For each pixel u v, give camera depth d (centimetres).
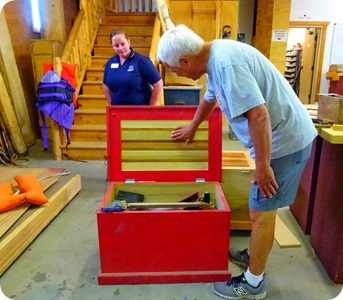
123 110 189
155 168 195
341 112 165
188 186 198
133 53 259
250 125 123
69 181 272
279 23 599
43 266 184
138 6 663
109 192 182
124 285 168
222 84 125
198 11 533
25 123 443
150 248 164
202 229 161
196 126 182
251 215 149
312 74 763
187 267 168
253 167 204
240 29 702
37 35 489
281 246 203
